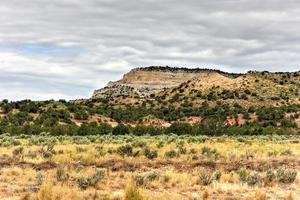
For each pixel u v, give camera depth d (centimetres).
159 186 2172
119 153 3500
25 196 1744
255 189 2081
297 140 6109
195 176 2411
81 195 1844
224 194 1997
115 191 1995
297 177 2441
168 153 3475
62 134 7512
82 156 3206
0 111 11606
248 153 3719
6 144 4356
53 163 2906
